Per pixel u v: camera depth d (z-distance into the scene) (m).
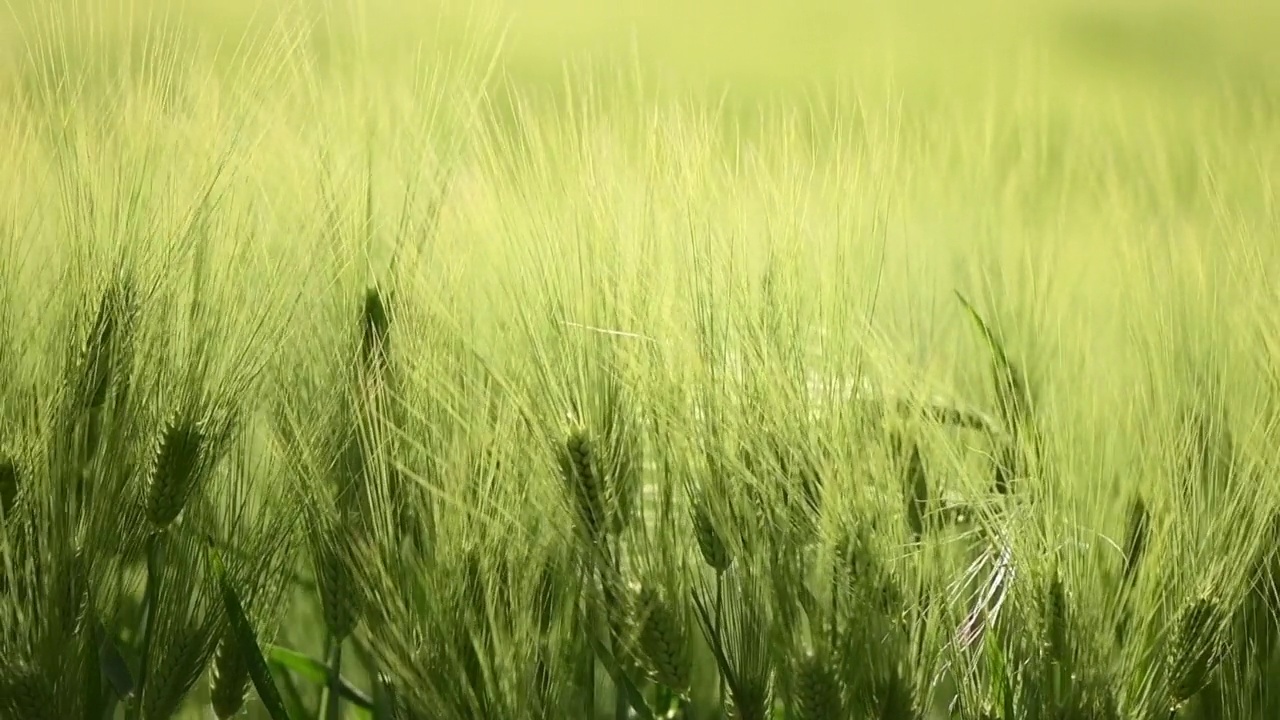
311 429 2.06
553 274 1.96
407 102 2.06
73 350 2.02
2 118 2.02
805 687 1.83
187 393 2.03
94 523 1.98
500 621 1.90
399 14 2.05
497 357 2.00
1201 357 2.15
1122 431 2.14
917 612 1.91
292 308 2.09
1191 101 2.44
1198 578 2.01
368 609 1.93
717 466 1.89
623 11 5.02
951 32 6.90
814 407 1.94
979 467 2.18
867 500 1.90
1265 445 2.05
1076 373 2.16
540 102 2.00
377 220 2.11
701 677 2.22
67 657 1.92
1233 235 2.17
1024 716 1.92
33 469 1.96
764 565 1.88
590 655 1.99
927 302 2.31
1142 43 7.50
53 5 2.01
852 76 2.07
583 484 1.89
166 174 2.07
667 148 1.94
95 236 2.05
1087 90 2.59
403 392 1.99
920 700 1.90
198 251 2.07
